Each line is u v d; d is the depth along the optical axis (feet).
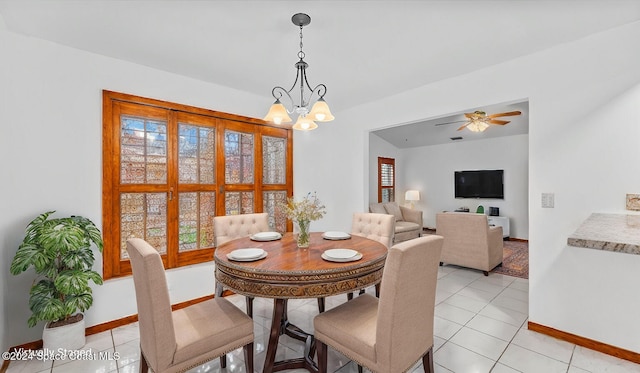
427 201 26.37
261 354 7.08
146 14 6.32
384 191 25.67
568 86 7.50
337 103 12.58
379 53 8.09
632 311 6.63
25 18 6.48
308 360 6.46
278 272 5.30
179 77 9.80
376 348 4.67
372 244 7.48
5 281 6.92
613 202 6.90
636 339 6.56
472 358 6.80
